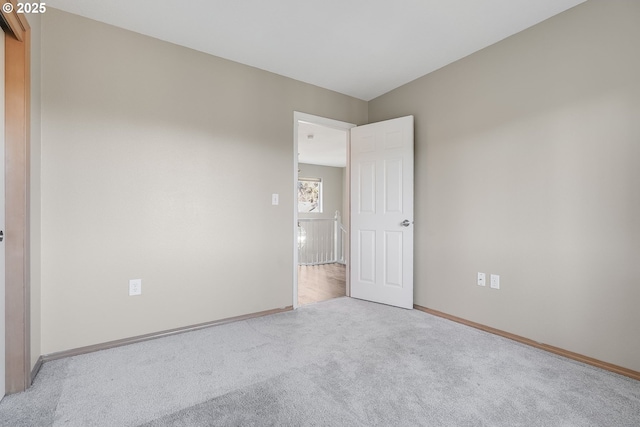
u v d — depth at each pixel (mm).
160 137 2455
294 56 2752
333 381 1795
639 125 1827
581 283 2064
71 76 2123
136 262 2361
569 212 2119
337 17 2201
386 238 3326
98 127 2215
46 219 2047
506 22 2266
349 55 2734
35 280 1916
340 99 3551
